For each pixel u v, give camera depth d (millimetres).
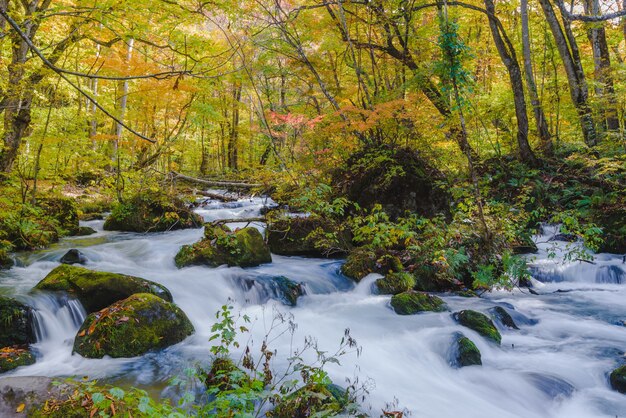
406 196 9352
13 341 4691
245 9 10094
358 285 7688
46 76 9523
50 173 11586
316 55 12258
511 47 13508
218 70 10008
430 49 11742
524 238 9375
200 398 3830
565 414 4160
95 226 11938
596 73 14359
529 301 7367
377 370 4793
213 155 27312
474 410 4129
